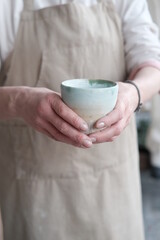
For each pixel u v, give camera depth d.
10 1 0.89
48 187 0.96
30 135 0.94
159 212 1.96
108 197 0.98
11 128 0.95
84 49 0.91
